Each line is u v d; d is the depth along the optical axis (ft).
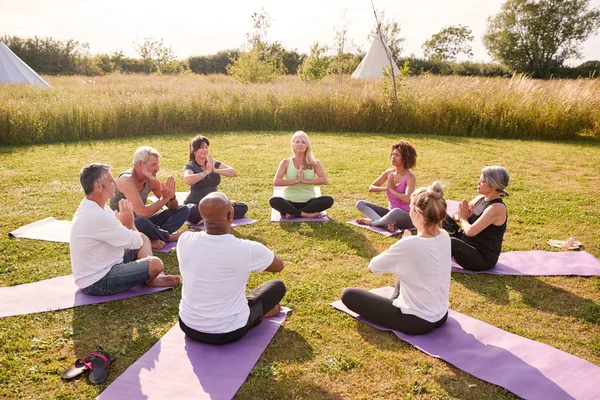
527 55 150.61
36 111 33.01
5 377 8.61
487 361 9.23
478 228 13.00
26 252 14.25
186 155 29.07
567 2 144.66
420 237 9.66
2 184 21.76
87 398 8.14
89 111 34.76
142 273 11.40
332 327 10.57
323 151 31.14
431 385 8.64
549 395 8.23
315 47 69.77
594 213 19.02
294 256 14.60
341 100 40.83
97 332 10.19
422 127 40.04
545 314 11.41
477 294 12.34
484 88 42.37
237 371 8.75
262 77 67.36
